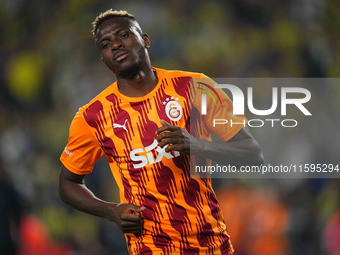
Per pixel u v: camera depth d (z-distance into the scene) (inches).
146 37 416.5
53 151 1145.4
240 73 1208.8
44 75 1262.3
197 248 392.2
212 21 1273.4
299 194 911.0
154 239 393.7
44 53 1280.8
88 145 422.0
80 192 432.5
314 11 1229.7
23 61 1280.8
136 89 403.2
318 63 1192.2
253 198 882.8
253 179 905.5
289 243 855.7
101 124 405.7
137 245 400.8
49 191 1007.6
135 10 1267.2
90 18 1282.0
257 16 1274.6
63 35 1282.0
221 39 1253.1
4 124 1170.0
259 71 1205.7
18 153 1118.4
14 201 695.1
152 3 1274.6
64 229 952.3
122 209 394.6
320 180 932.6
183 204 390.3
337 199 864.3
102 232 966.4
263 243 858.1
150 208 391.9
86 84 1210.6
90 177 997.2
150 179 392.2
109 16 406.6
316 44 1206.3
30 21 1331.2
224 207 876.6
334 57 1199.6
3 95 1254.9
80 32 1274.6
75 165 431.2
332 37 1210.6
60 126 1170.6
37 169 1083.9
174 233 390.3
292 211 882.1
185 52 1242.6
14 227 697.0
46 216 949.2
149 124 395.9
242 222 868.0
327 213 855.1
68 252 933.8
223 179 895.7
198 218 392.2
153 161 392.5
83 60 1247.5
